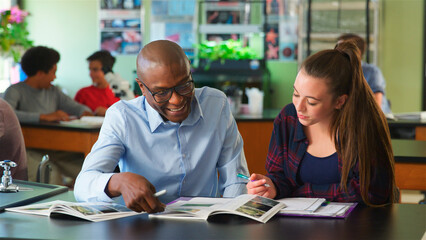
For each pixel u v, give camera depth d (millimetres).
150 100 1647
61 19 6758
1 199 1637
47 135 3736
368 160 1651
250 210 1466
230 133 1920
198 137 1845
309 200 1630
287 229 1336
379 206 1609
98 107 4391
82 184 1611
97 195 1552
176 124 1801
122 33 6719
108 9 6699
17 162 2389
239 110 4645
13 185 1786
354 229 1337
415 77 6270
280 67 6547
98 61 4684
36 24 6785
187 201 1626
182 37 6676
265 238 1258
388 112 4594
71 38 6762
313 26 6398
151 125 1790
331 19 6359
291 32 6496
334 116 1730
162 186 1853
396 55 6297
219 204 1562
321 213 1478
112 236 1273
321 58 1630
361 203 1652
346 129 1678
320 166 1763
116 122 1793
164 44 1606
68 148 3654
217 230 1325
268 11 6520
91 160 1705
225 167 1899
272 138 1854
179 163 1830
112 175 1538
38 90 4152
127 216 1466
